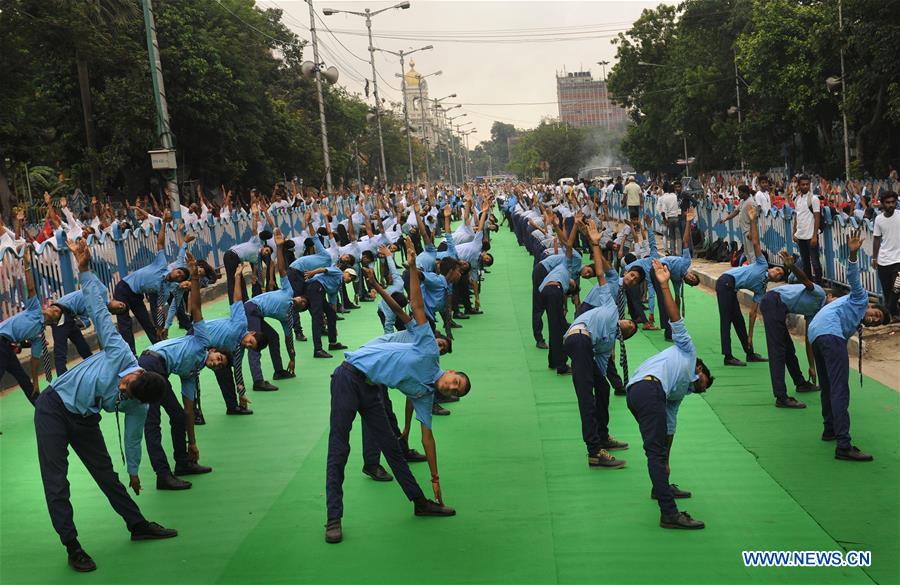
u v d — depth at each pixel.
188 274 11.27
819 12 33.25
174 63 31.00
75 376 5.97
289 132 41.69
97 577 5.70
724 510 6.41
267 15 50.31
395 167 86.81
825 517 6.20
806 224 14.56
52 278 13.40
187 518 6.64
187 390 7.57
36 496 7.24
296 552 5.95
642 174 61.22
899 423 8.19
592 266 9.27
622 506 6.56
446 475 7.41
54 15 25.94
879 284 12.41
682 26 47.66
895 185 22.98
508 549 5.88
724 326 10.68
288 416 9.37
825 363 7.49
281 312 10.82
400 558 5.80
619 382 9.54
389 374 6.36
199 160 35.22
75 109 30.58
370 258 12.90
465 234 15.95
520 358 11.93
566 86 178.50
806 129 36.94
